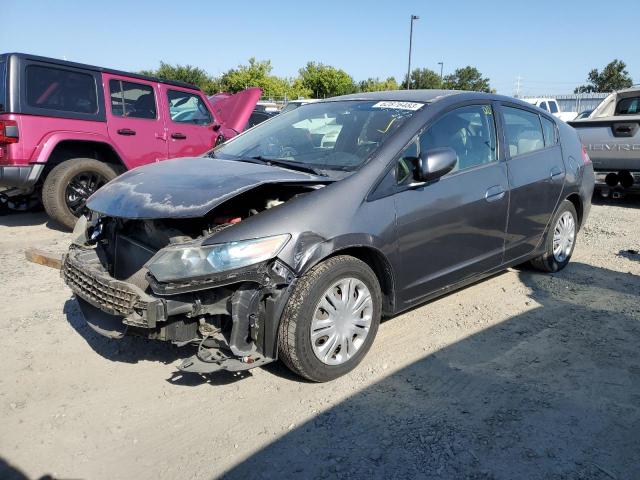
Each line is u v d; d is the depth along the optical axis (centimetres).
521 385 341
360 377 350
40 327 418
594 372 358
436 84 5859
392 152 370
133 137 768
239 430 297
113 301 311
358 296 350
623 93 944
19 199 810
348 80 5144
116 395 329
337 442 288
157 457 276
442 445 284
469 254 423
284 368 361
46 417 307
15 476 261
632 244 669
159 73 5172
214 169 369
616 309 462
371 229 345
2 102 661
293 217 318
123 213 323
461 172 413
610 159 843
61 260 388
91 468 268
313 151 402
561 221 540
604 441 288
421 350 387
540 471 266
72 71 706
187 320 313
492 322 435
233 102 1013
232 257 300
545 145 516
